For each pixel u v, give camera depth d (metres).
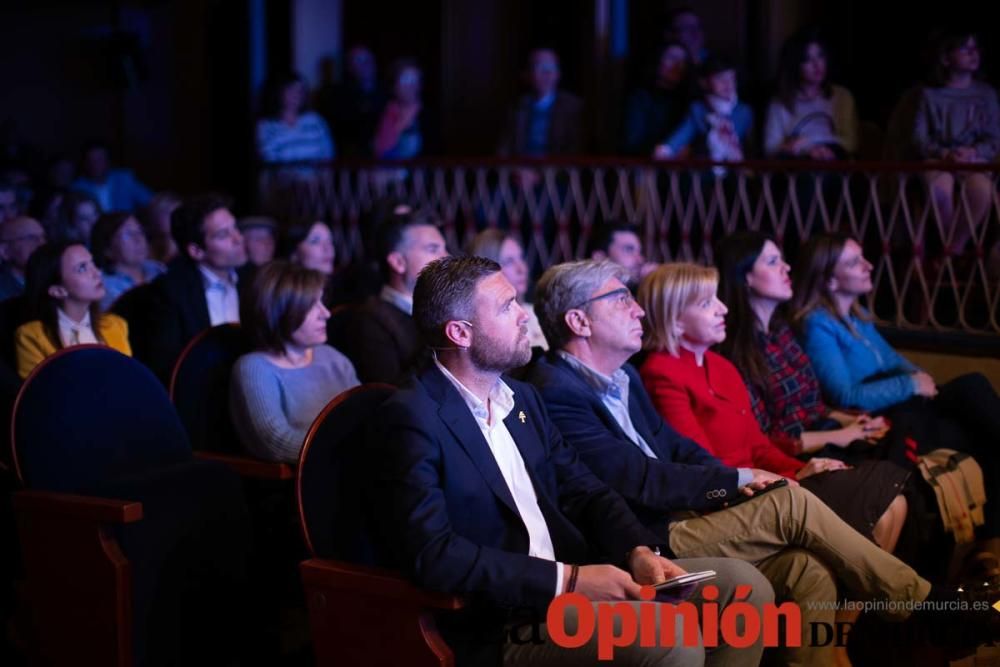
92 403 2.82
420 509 2.21
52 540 2.68
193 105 8.08
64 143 8.12
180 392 3.29
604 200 5.22
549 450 2.60
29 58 8.03
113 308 4.13
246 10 7.38
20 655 3.13
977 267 4.59
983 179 4.45
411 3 7.63
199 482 2.81
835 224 4.63
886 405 3.80
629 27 6.75
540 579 2.21
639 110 5.45
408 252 3.72
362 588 2.26
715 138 5.21
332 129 6.86
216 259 4.06
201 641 2.79
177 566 2.74
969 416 3.73
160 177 8.17
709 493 2.78
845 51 6.51
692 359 3.30
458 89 7.53
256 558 2.95
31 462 2.70
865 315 4.11
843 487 3.01
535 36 7.21
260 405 3.17
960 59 4.82
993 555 3.28
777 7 6.41
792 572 2.69
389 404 2.33
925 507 3.26
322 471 2.40
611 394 2.92
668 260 5.16
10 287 4.34
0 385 3.17
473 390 2.45
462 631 2.31
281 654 3.17
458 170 5.64
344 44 7.85
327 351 3.45
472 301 2.38
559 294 2.88
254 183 6.68
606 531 2.52
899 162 4.45
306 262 4.72
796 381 3.65
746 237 3.61
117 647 2.62
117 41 7.93
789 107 5.27
